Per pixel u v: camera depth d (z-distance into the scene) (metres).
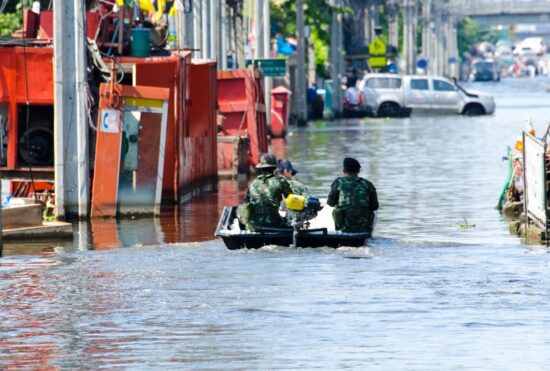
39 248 59.09
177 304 44.47
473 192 83.94
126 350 37.91
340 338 39.06
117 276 50.25
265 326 40.81
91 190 72.75
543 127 163.00
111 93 69.62
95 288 47.69
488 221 68.31
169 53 80.25
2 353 37.75
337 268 51.38
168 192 78.38
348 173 58.12
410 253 55.62
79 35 68.50
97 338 39.56
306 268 51.38
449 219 69.25
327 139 145.75
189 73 83.94
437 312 42.69
